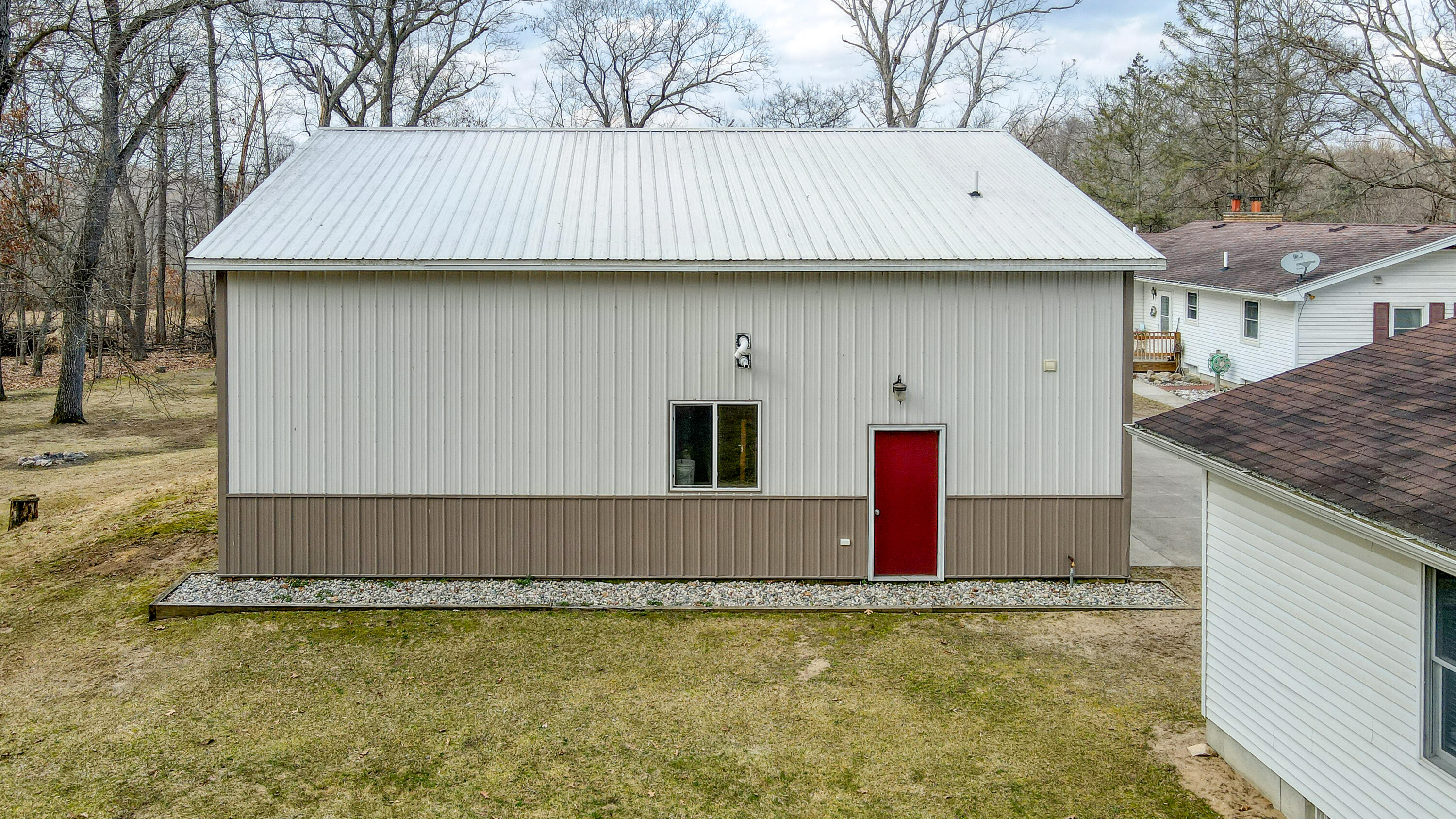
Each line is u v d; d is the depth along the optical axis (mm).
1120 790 8156
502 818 7801
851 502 13180
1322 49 30859
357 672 10484
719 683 10266
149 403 32906
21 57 19062
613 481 13141
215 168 36281
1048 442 13141
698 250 12906
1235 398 9141
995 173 15906
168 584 13250
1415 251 23875
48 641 11344
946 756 8742
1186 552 14609
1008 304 12992
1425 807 6305
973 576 13281
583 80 41594
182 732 9156
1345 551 7012
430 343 12953
